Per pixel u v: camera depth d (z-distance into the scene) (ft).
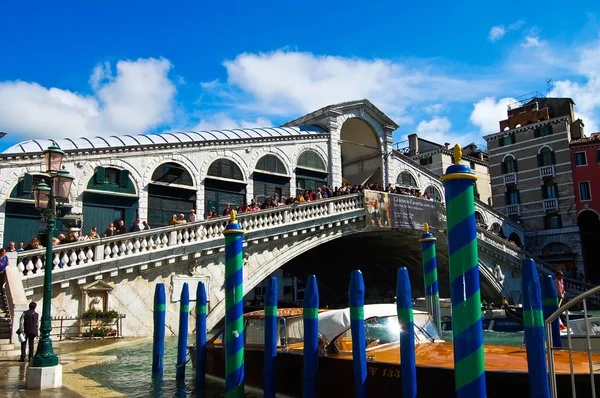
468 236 13.82
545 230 118.01
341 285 107.34
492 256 92.63
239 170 75.82
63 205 28.14
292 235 64.95
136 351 39.47
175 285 54.29
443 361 19.42
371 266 99.60
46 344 25.32
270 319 21.29
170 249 53.26
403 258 93.91
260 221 61.41
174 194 68.39
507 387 16.69
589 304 98.73
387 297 107.04
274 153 80.59
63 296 47.11
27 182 55.83
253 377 26.02
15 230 55.31
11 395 22.84
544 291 20.65
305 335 20.06
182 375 28.22
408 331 17.16
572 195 114.93
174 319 53.88
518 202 123.13
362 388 18.06
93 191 60.75
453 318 13.87
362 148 101.55
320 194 72.54
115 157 63.52
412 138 143.84
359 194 74.08
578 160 115.75
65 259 47.06
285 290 146.41
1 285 43.06
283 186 81.15
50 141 60.70
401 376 17.49
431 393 17.98
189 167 70.18
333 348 22.20
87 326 47.57
